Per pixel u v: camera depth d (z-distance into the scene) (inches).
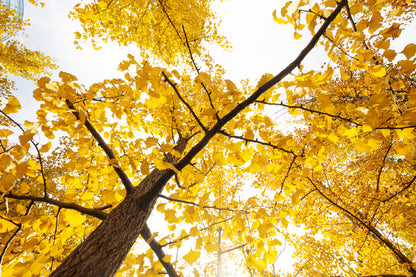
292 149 57.4
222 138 76.3
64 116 62.4
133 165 62.5
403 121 43.4
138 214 64.4
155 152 57.0
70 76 55.2
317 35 51.1
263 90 55.0
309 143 55.9
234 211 69.1
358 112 46.8
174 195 68.3
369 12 47.3
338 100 159.0
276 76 53.4
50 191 192.1
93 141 72.3
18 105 51.4
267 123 53.7
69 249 173.8
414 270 166.1
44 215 65.0
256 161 58.3
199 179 63.4
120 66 54.8
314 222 229.3
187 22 144.6
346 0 46.7
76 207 66.3
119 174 72.4
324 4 46.8
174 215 64.0
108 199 67.9
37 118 57.4
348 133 50.5
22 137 45.8
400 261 175.3
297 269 238.5
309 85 50.3
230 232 68.2
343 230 232.5
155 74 51.8
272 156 62.4
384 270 194.9
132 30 145.3
